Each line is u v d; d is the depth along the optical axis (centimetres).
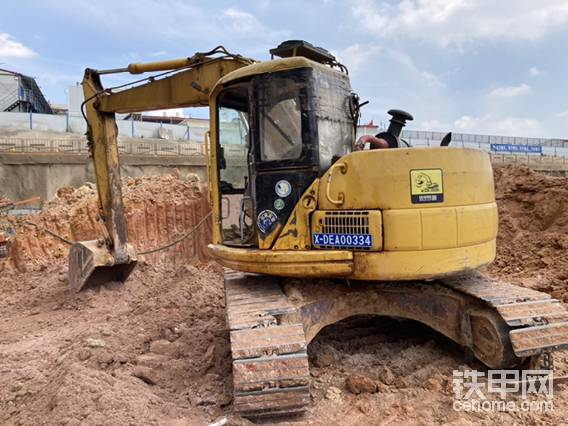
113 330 579
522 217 1023
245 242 485
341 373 443
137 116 4644
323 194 424
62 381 402
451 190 411
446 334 464
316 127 431
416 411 372
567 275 789
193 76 616
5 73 4019
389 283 467
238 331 360
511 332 385
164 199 1162
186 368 458
